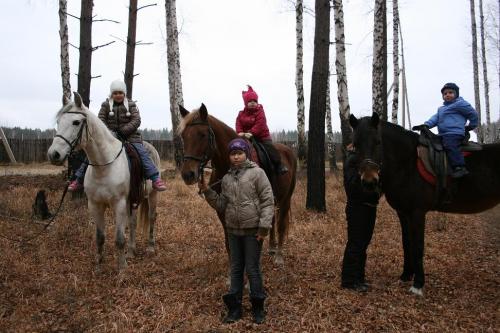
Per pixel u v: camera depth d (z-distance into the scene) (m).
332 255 6.61
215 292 5.09
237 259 4.41
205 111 4.66
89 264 6.09
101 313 4.50
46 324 4.22
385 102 17.20
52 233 7.32
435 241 7.66
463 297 5.08
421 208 5.21
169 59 16.14
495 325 4.33
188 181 4.48
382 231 8.22
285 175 6.09
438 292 5.26
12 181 12.81
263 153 5.52
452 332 4.15
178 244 7.28
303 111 16.78
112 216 8.95
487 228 8.47
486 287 5.45
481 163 5.40
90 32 10.20
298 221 8.91
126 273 5.61
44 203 8.54
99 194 5.65
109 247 6.96
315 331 4.14
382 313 4.54
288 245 7.26
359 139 4.84
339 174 17.12
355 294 5.08
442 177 5.16
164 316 4.36
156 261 6.32
